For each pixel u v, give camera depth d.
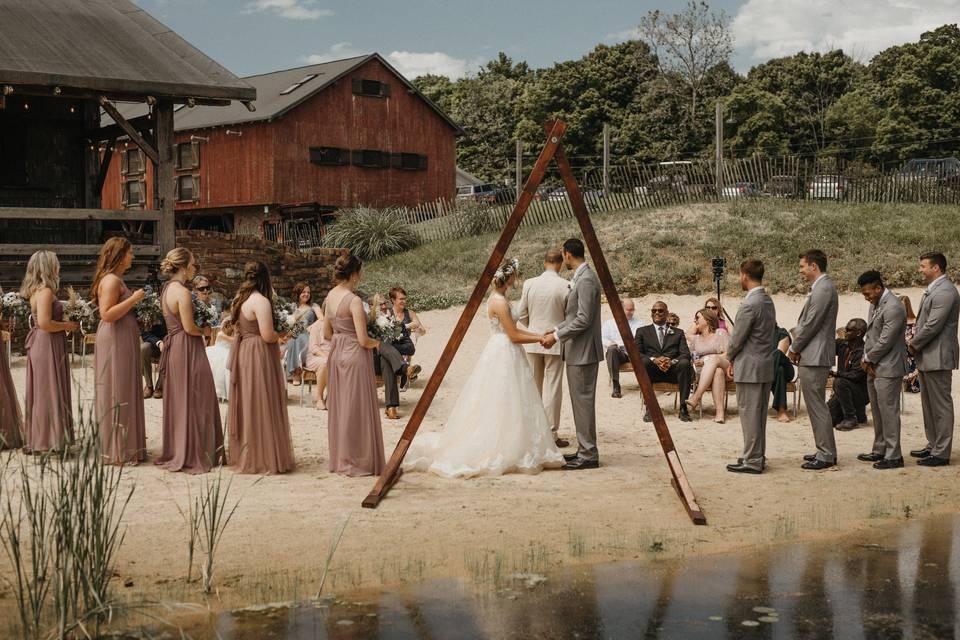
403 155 37.25
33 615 4.16
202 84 15.98
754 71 72.25
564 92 67.31
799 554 5.58
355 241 25.72
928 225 22.30
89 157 18.39
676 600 4.73
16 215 14.96
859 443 9.44
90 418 4.55
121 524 5.96
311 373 11.21
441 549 5.59
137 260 16.16
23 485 4.34
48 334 7.73
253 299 7.58
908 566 5.33
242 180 34.34
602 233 23.14
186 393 7.59
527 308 9.31
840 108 64.56
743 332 7.84
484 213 26.78
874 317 8.28
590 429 8.13
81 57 15.86
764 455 8.01
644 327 11.09
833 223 22.62
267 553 5.46
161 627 4.30
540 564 5.32
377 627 4.31
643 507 6.68
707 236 22.09
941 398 8.21
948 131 60.19
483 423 7.92
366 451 7.68
